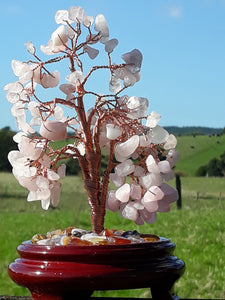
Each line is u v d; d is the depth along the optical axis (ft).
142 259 0.71
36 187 0.84
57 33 0.88
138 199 0.85
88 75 0.86
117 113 0.87
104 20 0.87
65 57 0.88
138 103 0.88
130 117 0.89
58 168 0.86
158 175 0.84
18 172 0.85
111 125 0.82
